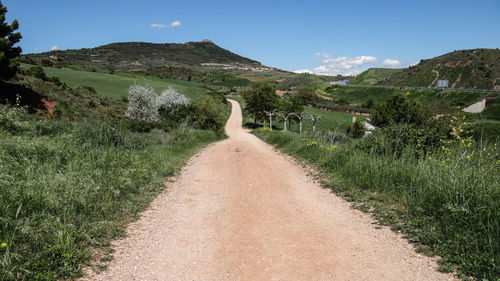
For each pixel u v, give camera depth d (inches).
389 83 5187.0
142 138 584.7
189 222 209.3
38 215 166.6
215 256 158.7
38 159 260.7
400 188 251.4
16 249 136.9
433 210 197.2
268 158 519.5
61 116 812.0
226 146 757.9
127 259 152.6
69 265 138.2
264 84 2174.0
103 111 1193.4
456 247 154.9
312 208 239.9
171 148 560.1
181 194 284.5
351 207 239.3
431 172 241.4
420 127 359.3
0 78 823.1
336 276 138.2
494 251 143.3
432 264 146.3
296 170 402.6
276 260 154.0
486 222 166.1
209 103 1423.5
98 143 404.2
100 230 179.3
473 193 187.8
